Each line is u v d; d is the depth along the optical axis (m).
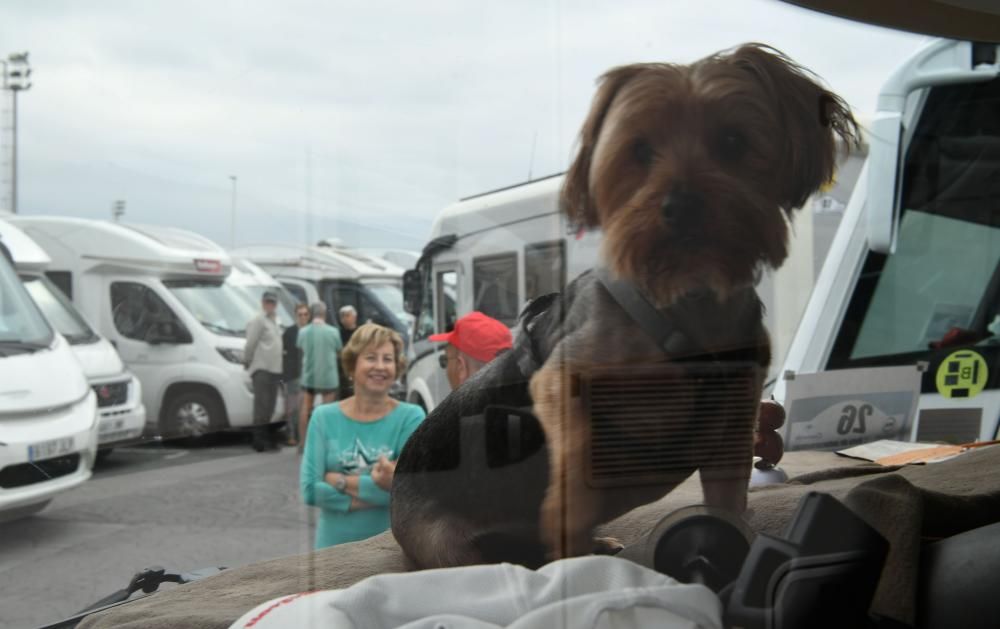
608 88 0.86
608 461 0.89
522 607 0.86
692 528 0.93
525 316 0.85
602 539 0.92
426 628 0.86
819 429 1.12
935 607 1.06
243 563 1.15
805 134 1.02
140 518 2.31
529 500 0.89
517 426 0.87
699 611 0.87
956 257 1.66
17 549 2.32
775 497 1.03
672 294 0.89
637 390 0.89
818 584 0.95
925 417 1.46
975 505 1.17
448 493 0.89
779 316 1.03
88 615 1.20
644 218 0.85
